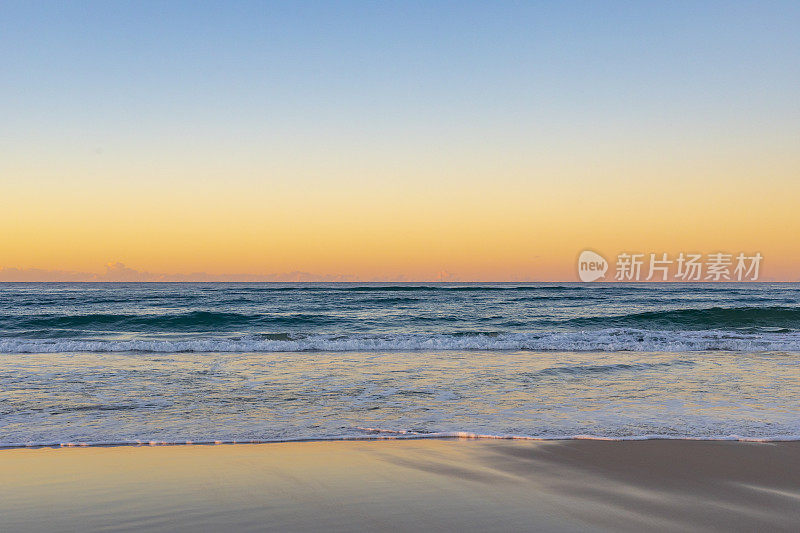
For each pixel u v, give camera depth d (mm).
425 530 3723
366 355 14375
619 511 4105
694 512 4098
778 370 11750
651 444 6098
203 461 5402
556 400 8617
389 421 7211
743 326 24234
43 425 6922
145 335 20453
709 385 9945
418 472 5055
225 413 7672
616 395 9016
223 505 4176
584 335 18281
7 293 62250
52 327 23453
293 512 4035
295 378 10695
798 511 4141
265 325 24547
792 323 24859
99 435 6453
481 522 3865
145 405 8188
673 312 26688
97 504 4184
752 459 5535
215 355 14352
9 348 15000
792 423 7105
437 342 16172
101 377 10711
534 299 48375
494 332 19953
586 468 5215
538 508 4152
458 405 8250
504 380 10453
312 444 6105
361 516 3965
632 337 17656
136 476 4891
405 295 54688
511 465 5297
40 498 4312
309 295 53500
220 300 43812
